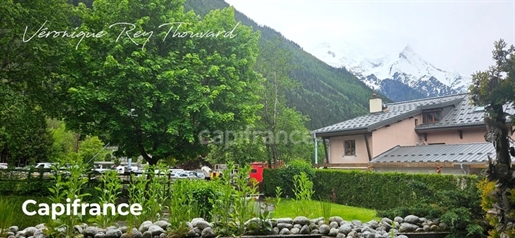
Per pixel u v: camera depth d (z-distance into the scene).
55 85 13.79
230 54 15.98
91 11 14.86
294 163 17.80
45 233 4.80
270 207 10.66
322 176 16.06
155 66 13.13
